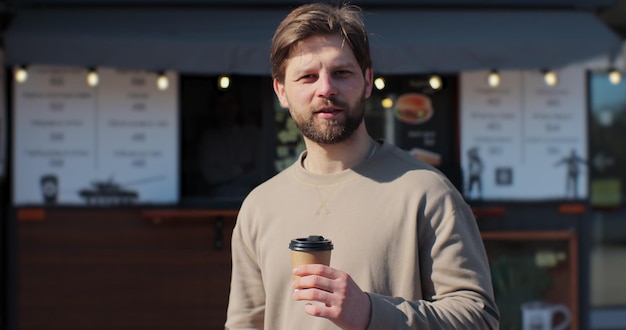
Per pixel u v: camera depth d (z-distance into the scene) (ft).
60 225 19.24
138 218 19.33
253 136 19.85
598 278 21.15
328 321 7.11
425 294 7.04
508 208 19.84
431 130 19.89
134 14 18.51
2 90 18.95
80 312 19.29
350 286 6.26
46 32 17.28
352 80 7.14
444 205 6.98
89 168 19.29
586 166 19.95
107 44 17.03
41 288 19.24
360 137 7.47
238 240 8.00
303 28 7.08
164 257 19.30
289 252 7.36
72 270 19.25
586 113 19.92
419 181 7.13
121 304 19.30
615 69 18.99
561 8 19.40
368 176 7.32
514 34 17.83
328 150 7.43
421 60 17.16
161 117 19.40
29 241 19.21
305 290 6.26
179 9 18.86
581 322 20.12
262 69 16.98
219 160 19.79
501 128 19.83
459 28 18.16
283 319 7.40
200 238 19.33
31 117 19.19
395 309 6.40
